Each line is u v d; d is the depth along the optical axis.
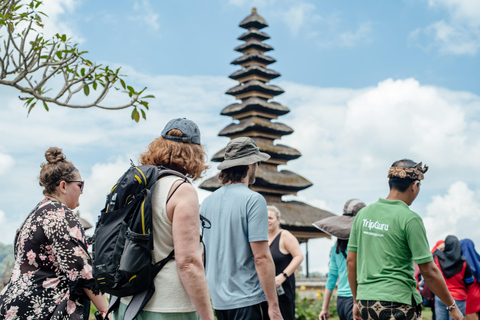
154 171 2.98
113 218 2.91
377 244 4.42
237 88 36.47
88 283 3.75
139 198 2.90
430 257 4.24
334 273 6.58
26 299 3.64
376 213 4.54
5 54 5.79
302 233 33.12
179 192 2.96
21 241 3.78
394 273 4.30
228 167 4.59
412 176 4.47
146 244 2.84
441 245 9.23
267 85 36.19
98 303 3.79
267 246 4.29
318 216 34.19
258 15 38.28
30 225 3.77
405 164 4.55
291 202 35.38
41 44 5.88
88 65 5.88
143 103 5.86
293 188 34.78
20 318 3.61
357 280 4.61
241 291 4.30
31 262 3.72
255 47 36.78
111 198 2.99
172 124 3.29
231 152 4.64
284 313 6.30
